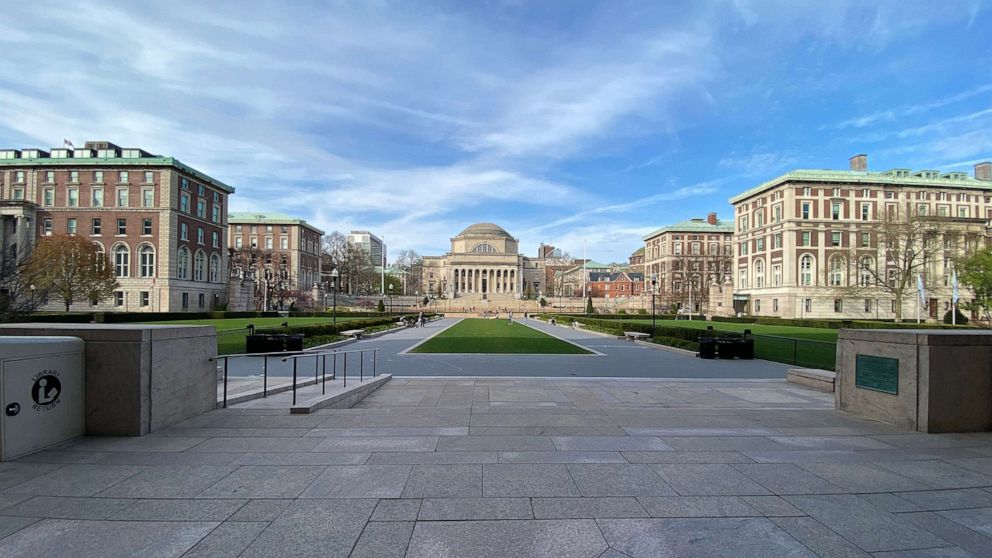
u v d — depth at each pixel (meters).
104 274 52.47
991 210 70.56
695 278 95.25
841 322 51.25
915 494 5.35
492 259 140.00
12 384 6.22
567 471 5.97
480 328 45.91
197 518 4.61
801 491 5.40
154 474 5.75
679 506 4.98
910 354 8.29
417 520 4.61
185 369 8.53
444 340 30.31
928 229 59.53
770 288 72.25
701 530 4.47
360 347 25.64
